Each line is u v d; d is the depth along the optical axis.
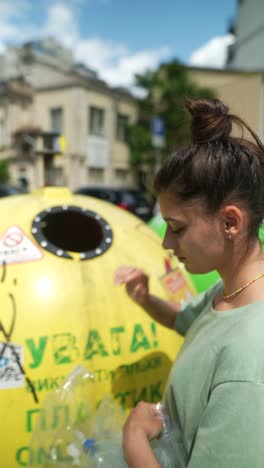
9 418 1.30
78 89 19.56
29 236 1.55
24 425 1.31
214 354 0.84
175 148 0.98
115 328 1.49
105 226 1.75
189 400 0.88
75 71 23.31
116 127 21.69
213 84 17.55
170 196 0.90
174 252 0.96
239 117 0.92
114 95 21.08
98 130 20.86
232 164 0.84
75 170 19.95
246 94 17.14
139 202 11.55
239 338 0.78
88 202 1.89
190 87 14.89
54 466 1.24
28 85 23.05
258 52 19.83
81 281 1.50
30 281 1.44
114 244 1.69
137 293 1.42
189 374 0.89
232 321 0.85
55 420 1.31
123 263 1.64
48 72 23.44
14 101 22.70
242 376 0.74
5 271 1.44
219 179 0.83
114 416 1.30
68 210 1.74
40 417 1.30
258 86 17.02
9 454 1.30
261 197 0.86
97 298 1.50
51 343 1.38
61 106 20.11
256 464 0.70
